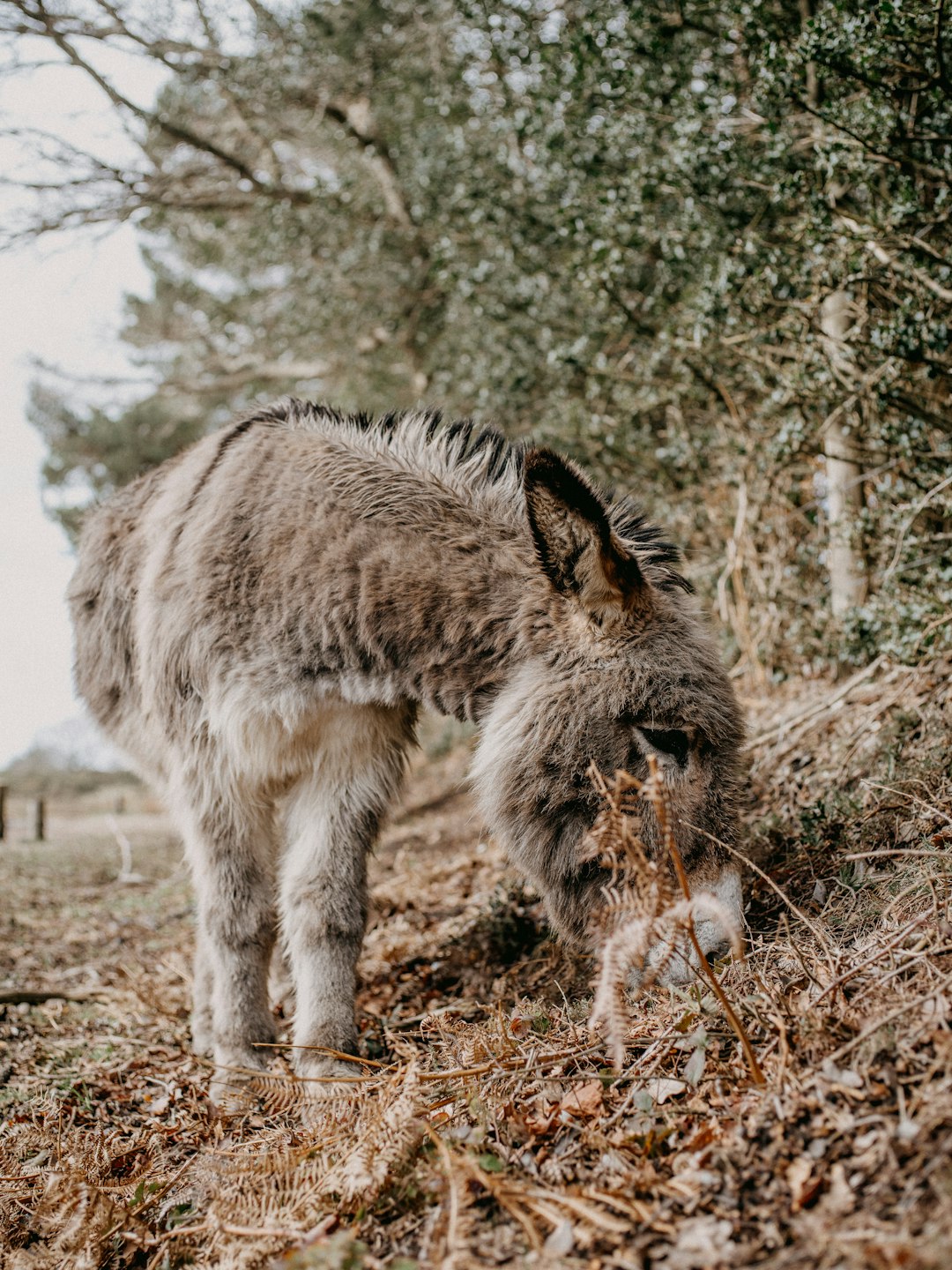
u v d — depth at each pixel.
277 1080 2.57
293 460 2.94
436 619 2.67
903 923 2.21
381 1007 3.38
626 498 2.98
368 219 9.63
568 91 5.37
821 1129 1.60
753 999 2.07
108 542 3.87
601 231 4.98
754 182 4.52
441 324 9.77
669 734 2.43
